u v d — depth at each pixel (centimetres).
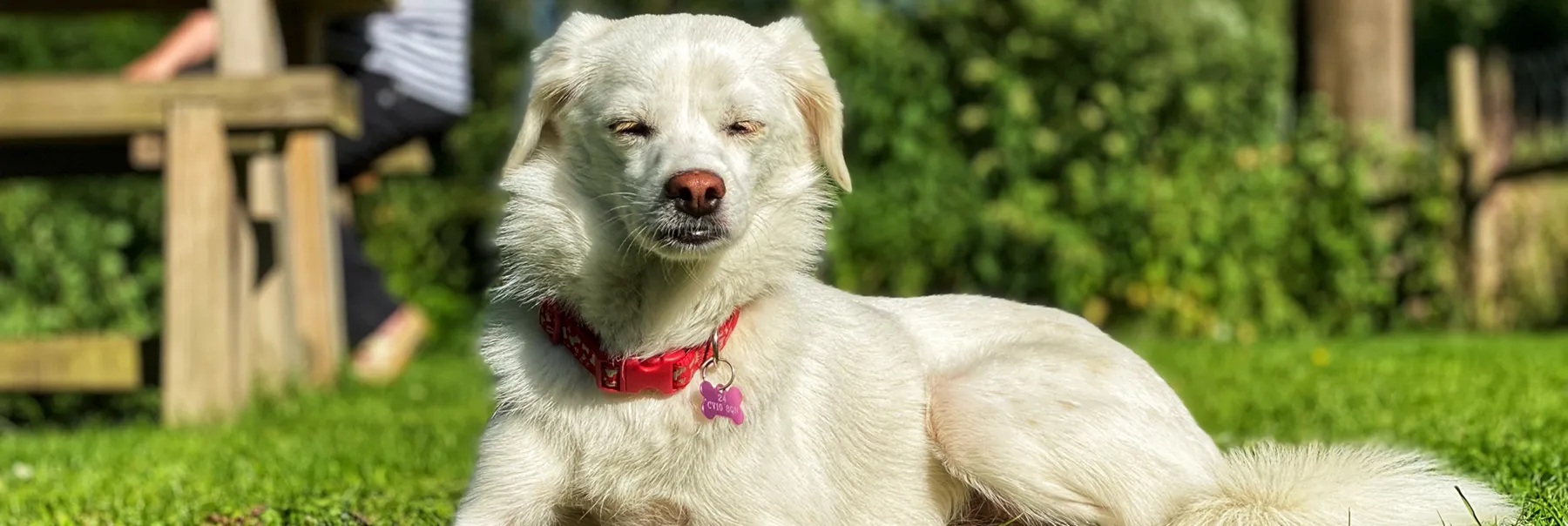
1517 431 558
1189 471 419
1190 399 758
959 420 417
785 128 395
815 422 395
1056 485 409
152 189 1323
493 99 2284
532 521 386
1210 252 1209
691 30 391
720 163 371
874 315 429
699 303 378
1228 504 412
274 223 914
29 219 1169
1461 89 1257
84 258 1159
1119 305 1243
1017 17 1364
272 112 782
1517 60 1870
